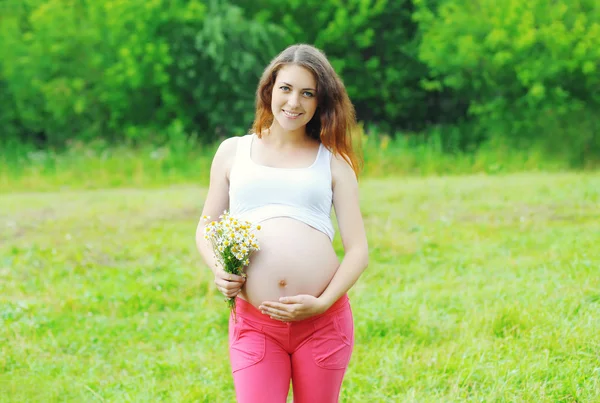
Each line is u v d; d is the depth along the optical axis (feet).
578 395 14.14
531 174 51.11
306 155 10.74
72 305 21.76
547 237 27.40
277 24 68.44
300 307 9.84
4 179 51.67
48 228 32.63
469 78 63.10
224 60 62.85
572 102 58.34
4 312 20.70
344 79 69.97
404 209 34.50
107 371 17.15
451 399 14.48
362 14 66.90
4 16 66.39
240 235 10.00
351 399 14.89
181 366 17.06
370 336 18.28
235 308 10.51
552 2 59.21
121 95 63.16
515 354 16.06
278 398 10.12
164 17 62.28
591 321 17.29
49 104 63.41
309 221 10.42
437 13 67.51
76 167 54.13
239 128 65.31
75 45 63.21
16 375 16.79
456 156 59.41
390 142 59.88
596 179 43.57
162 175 53.47
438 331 18.21
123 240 29.78
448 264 24.79
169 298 22.43
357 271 10.36
